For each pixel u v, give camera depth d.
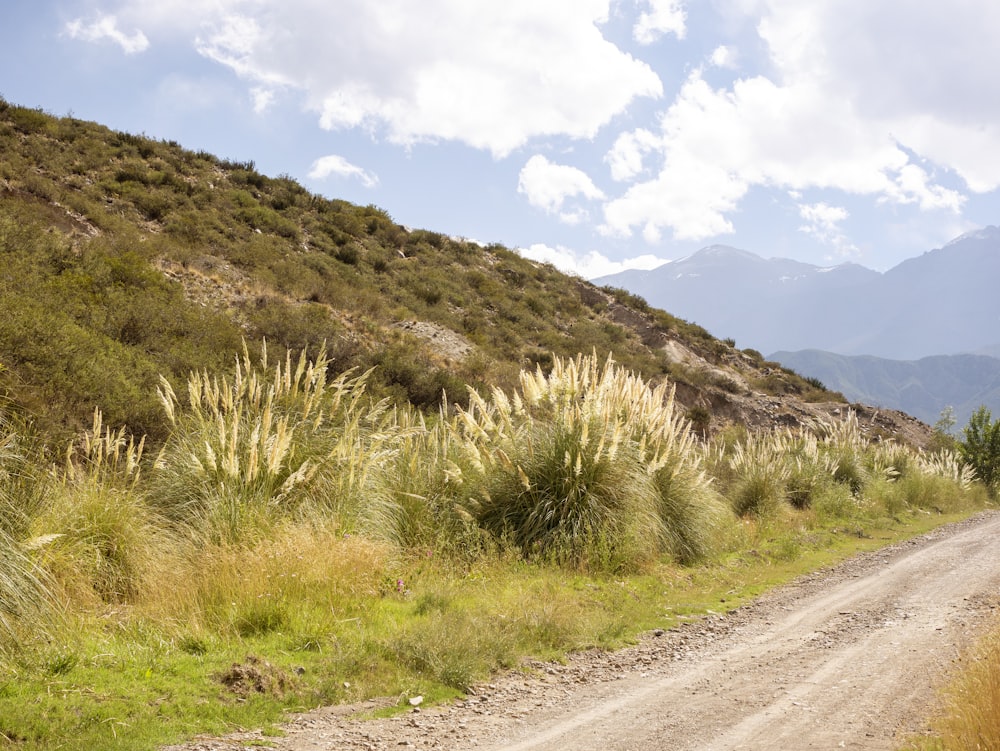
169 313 15.95
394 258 35.12
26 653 5.06
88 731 4.18
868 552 13.19
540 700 5.43
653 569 9.95
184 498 8.32
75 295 14.49
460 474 9.83
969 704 4.53
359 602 7.13
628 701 5.40
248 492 8.29
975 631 7.06
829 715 4.98
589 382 11.82
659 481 11.41
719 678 5.98
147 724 4.37
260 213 30.95
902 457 24.55
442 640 6.15
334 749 4.31
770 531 14.10
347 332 21.31
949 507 21.62
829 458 20.14
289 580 6.88
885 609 8.38
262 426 9.16
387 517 9.19
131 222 24.44
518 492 10.17
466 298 34.00
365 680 5.54
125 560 6.95
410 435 10.30
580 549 9.64
